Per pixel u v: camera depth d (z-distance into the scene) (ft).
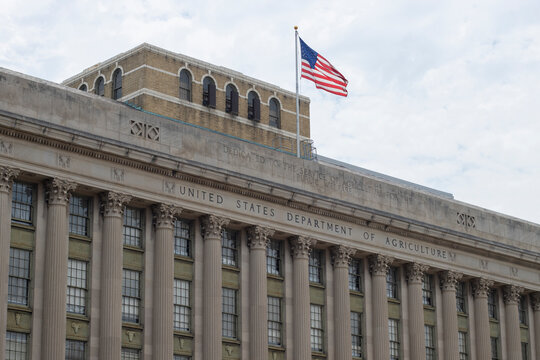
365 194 262.67
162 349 213.05
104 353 204.64
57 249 201.05
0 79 200.64
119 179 212.43
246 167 237.45
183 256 223.92
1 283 192.13
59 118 207.41
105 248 209.15
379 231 261.44
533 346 300.61
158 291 215.51
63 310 200.03
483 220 295.48
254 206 235.20
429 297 276.21
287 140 287.07
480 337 283.79
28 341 197.16
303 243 242.78
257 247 234.38
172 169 220.02
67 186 204.23
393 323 264.31
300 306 240.12
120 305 208.64
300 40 263.49
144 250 217.36
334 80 262.88
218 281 225.15
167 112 261.44
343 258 250.98
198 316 222.89
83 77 279.28
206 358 220.64
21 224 200.54
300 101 296.10
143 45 262.06
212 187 228.02
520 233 306.14
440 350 273.13
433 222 279.08
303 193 242.37
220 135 234.38
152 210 219.82
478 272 285.84
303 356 237.86
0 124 195.52
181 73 268.21
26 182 203.10
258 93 282.97
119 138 215.72
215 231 226.79
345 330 247.50
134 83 262.06
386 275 264.11
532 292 303.27
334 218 251.39
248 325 231.30
